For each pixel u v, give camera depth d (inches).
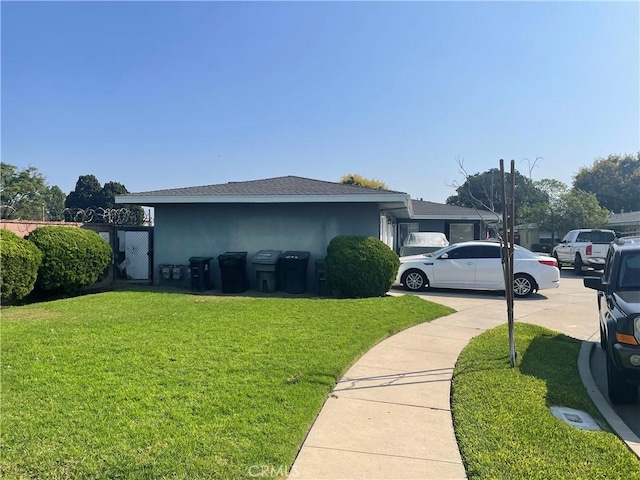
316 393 177.3
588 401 186.4
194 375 190.7
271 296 465.7
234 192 508.7
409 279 516.7
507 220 252.5
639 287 215.8
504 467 129.1
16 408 155.8
